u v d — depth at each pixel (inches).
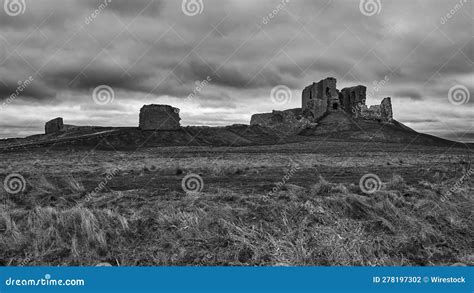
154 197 449.7
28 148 3307.1
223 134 5344.5
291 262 280.5
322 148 3531.0
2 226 324.5
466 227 363.3
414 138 5826.8
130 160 1454.2
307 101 7618.1
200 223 329.7
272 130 6250.0
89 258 278.2
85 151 2930.6
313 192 453.4
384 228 343.0
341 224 337.4
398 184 522.3
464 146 5216.5
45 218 326.0
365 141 5270.7
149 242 307.3
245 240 301.7
